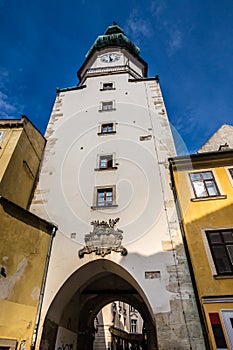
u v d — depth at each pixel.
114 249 10.70
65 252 11.03
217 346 7.64
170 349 8.16
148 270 10.02
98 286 14.94
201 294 8.73
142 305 15.80
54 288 10.07
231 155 12.58
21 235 10.12
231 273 9.01
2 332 8.05
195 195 11.59
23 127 13.20
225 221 10.39
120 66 22.53
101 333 25.94
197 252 9.78
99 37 26.19
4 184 10.79
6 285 8.79
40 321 9.28
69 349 12.16
